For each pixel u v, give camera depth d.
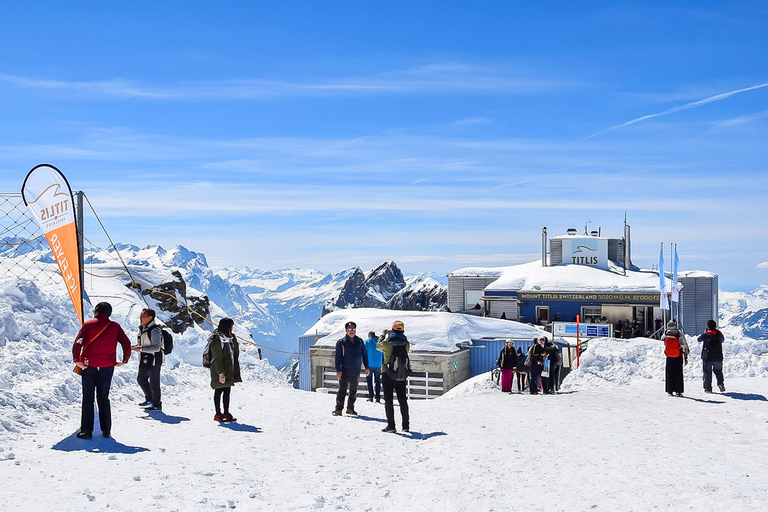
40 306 15.53
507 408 16.39
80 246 17.77
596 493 7.51
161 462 8.69
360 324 38.38
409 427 13.08
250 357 22.64
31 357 12.95
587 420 13.93
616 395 18.12
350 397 14.62
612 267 54.03
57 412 11.14
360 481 8.39
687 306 49.72
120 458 8.73
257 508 6.94
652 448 10.41
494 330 38.09
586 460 9.45
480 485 8.03
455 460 9.55
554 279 50.41
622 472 8.55
